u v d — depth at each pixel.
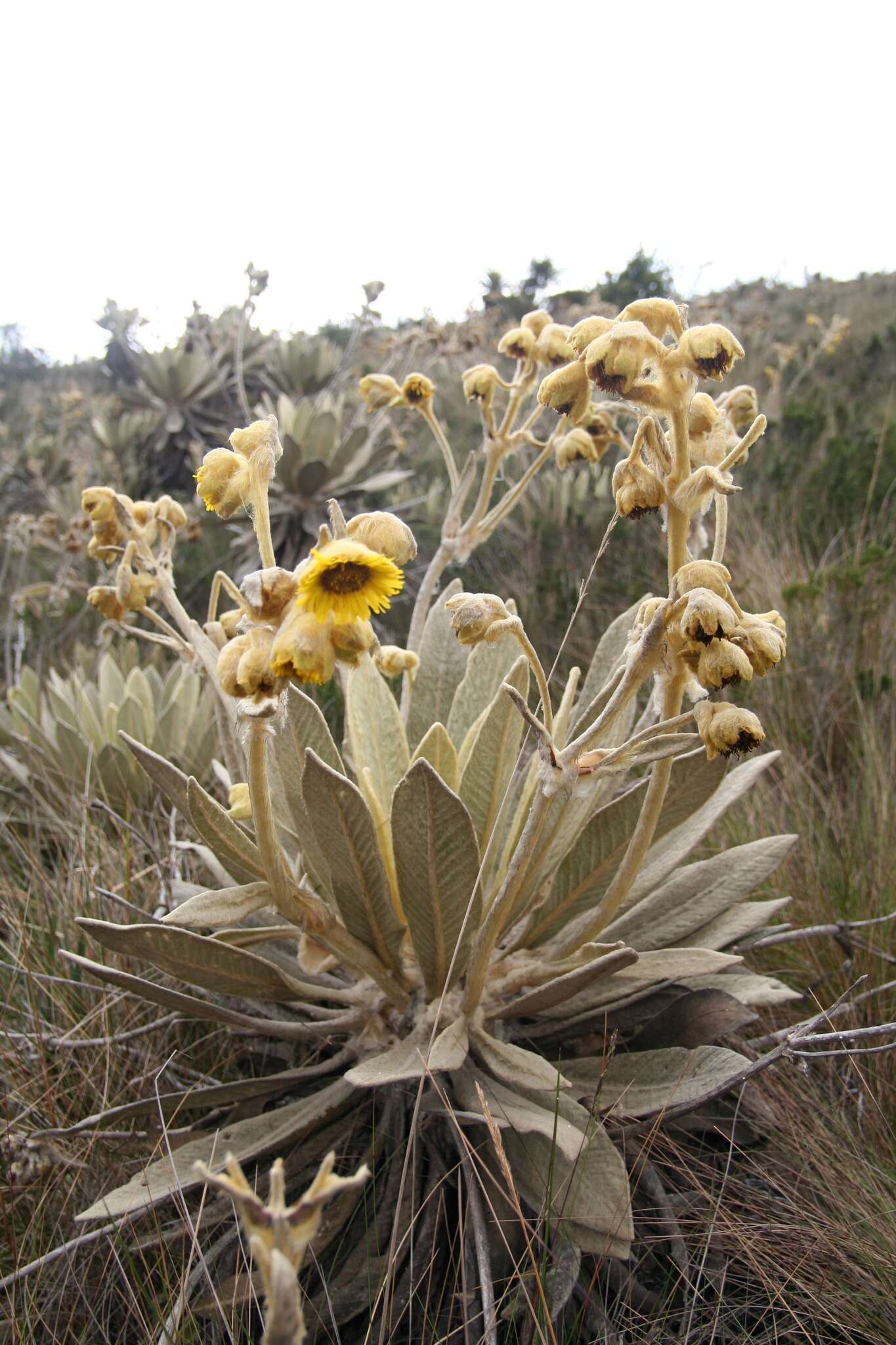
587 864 0.52
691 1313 0.43
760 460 1.68
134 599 0.56
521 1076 0.43
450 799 0.41
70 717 1.06
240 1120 0.50
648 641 0.36
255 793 0.40
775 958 0.67
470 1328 0.43
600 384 0.35
